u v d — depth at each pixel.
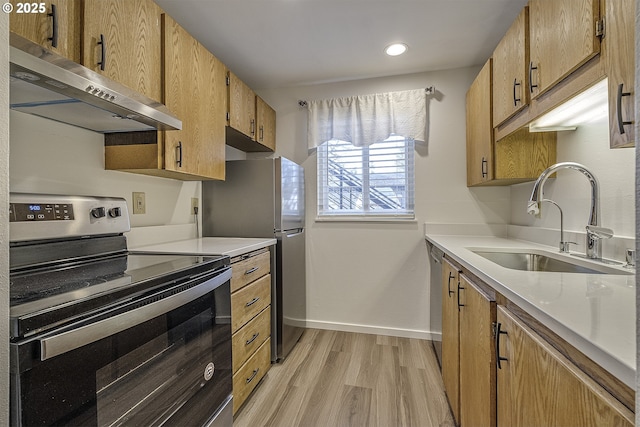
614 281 0.89
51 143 1.26
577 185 1.54
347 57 2.26
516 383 0.80
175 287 0.96
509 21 1.83
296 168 2.48
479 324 1.09
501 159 1.82
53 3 0.97
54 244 1.14
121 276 0.93
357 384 1.85
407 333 2.56
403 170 2.61
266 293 1.95
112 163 1.49
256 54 2.21
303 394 1.75
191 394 1.04
